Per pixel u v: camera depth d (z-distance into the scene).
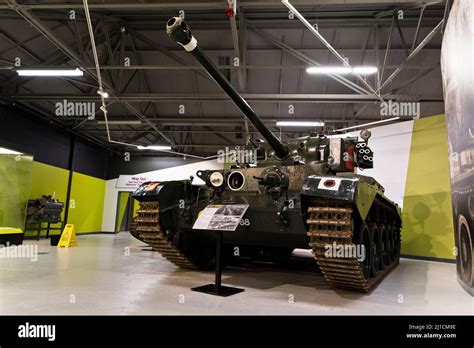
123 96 11.54
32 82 12.23
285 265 7.48
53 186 15.45
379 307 3.78
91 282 4.71
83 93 12.96
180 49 11.30
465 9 4.28
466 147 4.51
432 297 4.37
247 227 4.73
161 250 5.76
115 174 20.52
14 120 13.03
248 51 11.29
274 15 9.81
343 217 3.83
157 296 3.97
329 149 5.46
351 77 12.06
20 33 9.69
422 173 9.80
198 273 5.85
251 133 16.75
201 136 18.62
